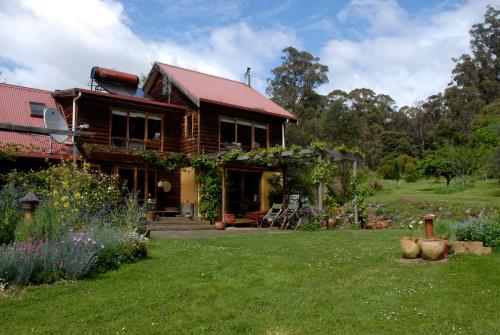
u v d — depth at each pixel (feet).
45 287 21.16
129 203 40.78
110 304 19.01
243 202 69.67
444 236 31.48
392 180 163.73
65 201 31.30
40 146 56.24
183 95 69.05
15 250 22.41
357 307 18.71
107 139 59.93
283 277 23.80
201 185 63.82
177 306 18.93
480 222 31.14
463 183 111.04
